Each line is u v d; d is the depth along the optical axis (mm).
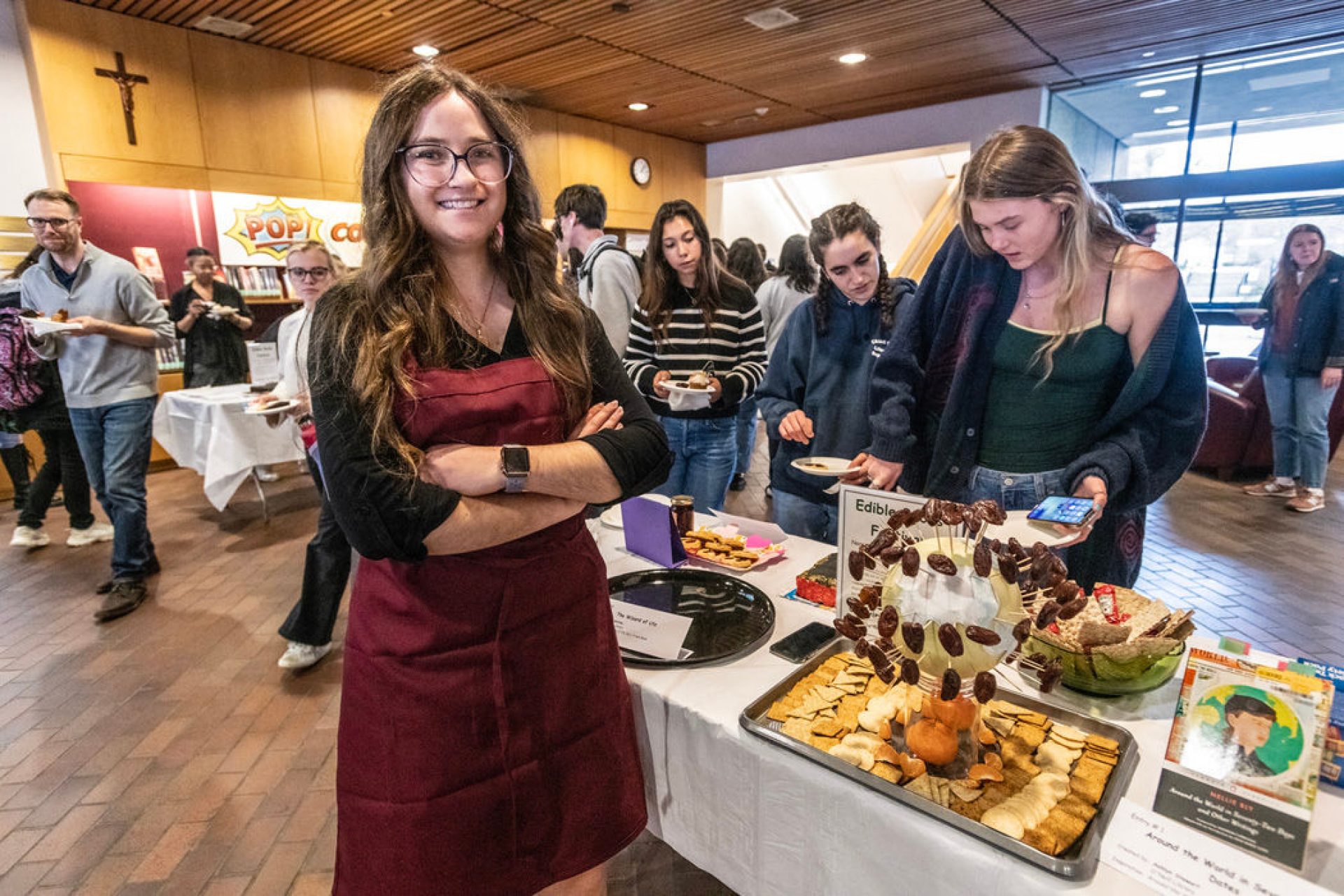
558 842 971
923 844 763
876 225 1728
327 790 1889
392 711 883
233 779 1929
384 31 4586
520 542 908
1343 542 3592
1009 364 1339
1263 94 5480
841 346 1848
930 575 757
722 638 1158
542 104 6355
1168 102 5922
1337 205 5352
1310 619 2803
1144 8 4289
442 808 888
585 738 974
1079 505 969
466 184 859
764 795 918
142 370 2896
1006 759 836
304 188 5246
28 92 4176
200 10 4242
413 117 846
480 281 978
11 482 4336
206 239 4953
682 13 4270
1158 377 1207
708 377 2215
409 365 868
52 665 2502
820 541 2008
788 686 1004
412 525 818
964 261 1381
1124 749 848
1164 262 1167
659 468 1031
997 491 1404
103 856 1674
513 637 903
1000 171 1183
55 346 2824
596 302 2666
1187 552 3496
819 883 888
